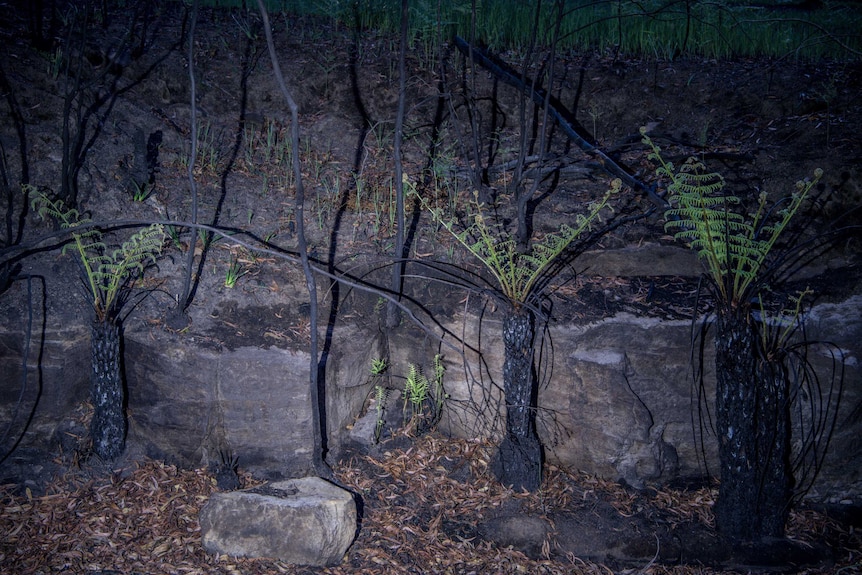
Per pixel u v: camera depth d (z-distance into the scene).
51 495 4.65
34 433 4.92
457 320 5.32
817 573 4.57
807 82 7.40
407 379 5.39
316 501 4.36
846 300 5.19
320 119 7.09
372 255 5.70
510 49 8.13
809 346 4.92
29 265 5.12
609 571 4.49
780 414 4.67
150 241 4.87
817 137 6.64
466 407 5.37
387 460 5.12
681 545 4.65
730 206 5.96
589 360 5.02
